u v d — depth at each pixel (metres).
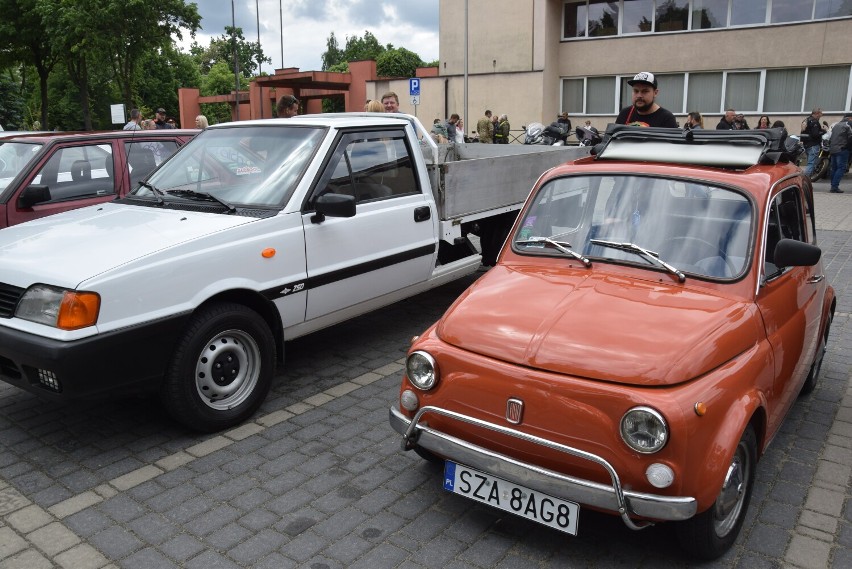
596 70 28.78
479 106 31.09
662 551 3.30
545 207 4.07
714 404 2.83
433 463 4.12
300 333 5.11
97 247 4.25
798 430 4.54
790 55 24.56
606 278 3.56
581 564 3.20
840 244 10.53
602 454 2.82
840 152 16.69
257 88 49.16
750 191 3.65
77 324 3.82
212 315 4.36
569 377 2.91
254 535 3.43
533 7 28.78
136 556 3.27
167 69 63.81
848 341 6.26
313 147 5.15
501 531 3.46
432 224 6.03
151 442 4.42
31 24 33.34
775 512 3.60
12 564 3.22
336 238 5.13
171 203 5.04
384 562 3.21
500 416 3.05
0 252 4.41
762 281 3.48
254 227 4.60
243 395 4.66
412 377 3.33
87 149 7.05
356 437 4.48
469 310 3.43
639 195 3.83
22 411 4.90
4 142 7.35
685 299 3.33
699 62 26.33
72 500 3.76
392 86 34.41
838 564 3.18
